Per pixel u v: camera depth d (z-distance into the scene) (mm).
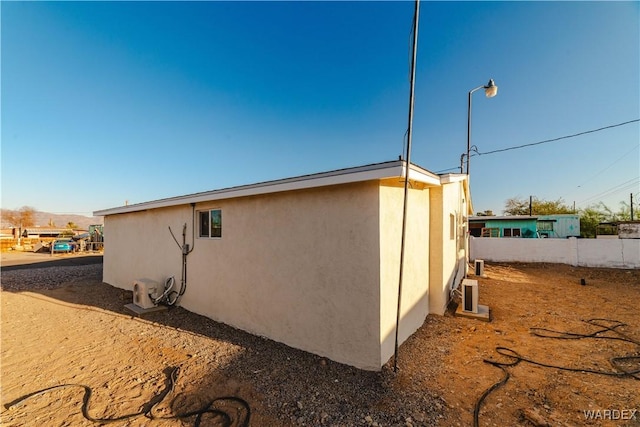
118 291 8266
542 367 3613
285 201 4414
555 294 7582
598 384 3197
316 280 4020
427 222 5590
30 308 6641
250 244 4918
